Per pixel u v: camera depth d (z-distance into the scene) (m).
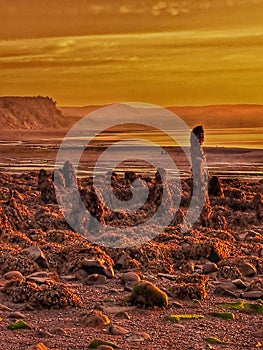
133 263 17.89
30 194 27.30
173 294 15.30
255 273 17.75
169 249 18.92
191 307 14.71
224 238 21.14
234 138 109.69
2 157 82.00
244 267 17.70
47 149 96.56
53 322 13.49
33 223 21.59
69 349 11.98
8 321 13.47
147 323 13.55
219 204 25.42
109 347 11.88
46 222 21.55
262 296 15.59
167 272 17.72
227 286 16.27
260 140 103.94
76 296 14.73
